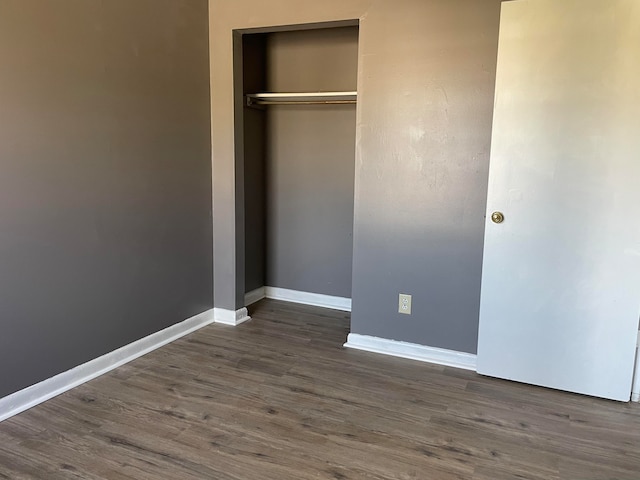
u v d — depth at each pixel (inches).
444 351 110.0
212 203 130.8
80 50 91.1
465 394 95.9
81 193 94.0
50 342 90.7
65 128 89.7
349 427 83.4
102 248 99.7
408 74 104.3
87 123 93.8
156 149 111.1
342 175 143.6
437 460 74.7
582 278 93.0
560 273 94.4
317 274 151.5
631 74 84.9
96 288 99.3
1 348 82.4
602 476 71.6
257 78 145.1
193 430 81.7
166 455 74.7
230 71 123.0
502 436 81.5
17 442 77.1
